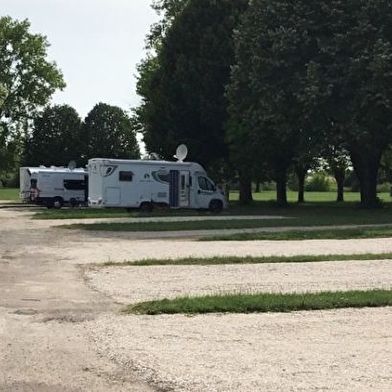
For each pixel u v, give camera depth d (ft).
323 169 190.08
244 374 21.93
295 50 108.47
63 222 92.89
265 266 47.93
